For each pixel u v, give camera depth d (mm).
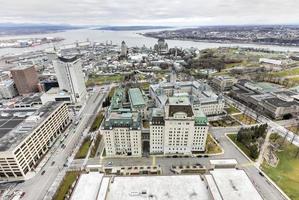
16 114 198000
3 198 126562
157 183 123000
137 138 156125
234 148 169125
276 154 160000
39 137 164750
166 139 158250
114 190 118375
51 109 194000
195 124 155750
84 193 113500
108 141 158250
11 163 138125
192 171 144625
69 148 175875
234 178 121250
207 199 112250
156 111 172250
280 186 129750
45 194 129875
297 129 194750
